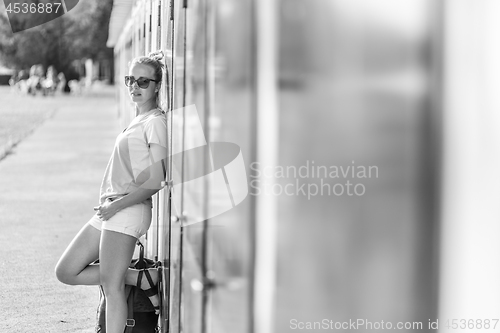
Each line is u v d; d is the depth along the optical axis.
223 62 3.08
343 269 2.81
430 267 2.69
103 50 63.53
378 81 2.69
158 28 6.52
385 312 2.76
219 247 3.17
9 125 30.05
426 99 2.63
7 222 11.07
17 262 8.73
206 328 3.24
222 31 3.09
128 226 5.08
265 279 2.95
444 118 2.61
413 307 2.72
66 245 9.68
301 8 2.78
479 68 2.55
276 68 2.84
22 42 61.09
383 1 2.65
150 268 5.37
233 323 3.06
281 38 2.82
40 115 36.34
